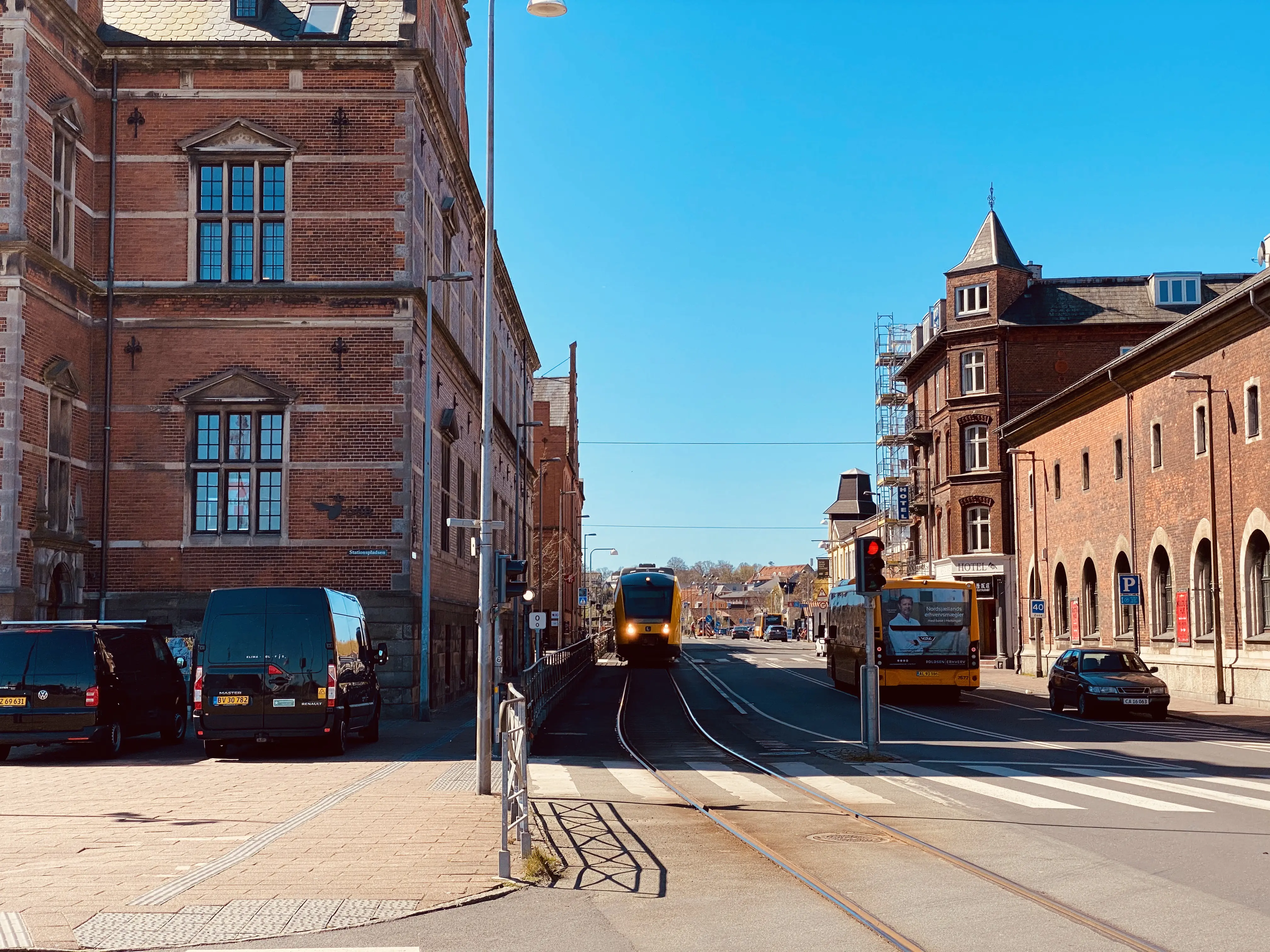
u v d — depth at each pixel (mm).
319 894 8406
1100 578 41188
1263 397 29391
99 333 25953
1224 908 8023
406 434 25906
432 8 29891
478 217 39188
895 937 7297
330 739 18469
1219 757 18906
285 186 26422
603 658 68062
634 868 9602
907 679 33125
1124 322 54000
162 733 20578
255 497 25812
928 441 61250
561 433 81812
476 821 11781
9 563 22297
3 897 8234
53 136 24516
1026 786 15047
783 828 11734
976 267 55688
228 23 27312
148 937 7184
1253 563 30344
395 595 25547
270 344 26047
